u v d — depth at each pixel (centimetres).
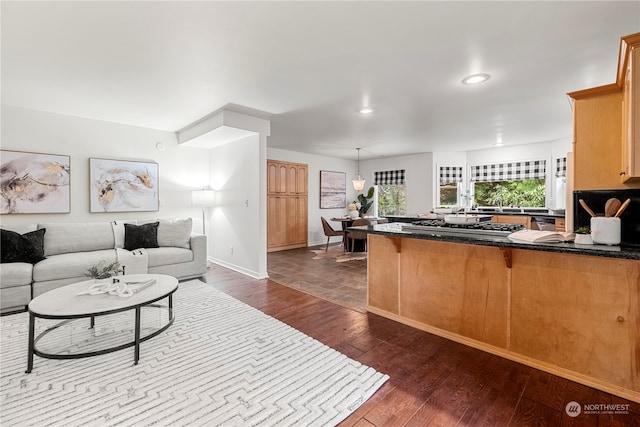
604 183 208
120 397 171
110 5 174
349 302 336
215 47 224
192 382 186
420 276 267
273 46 224
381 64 255
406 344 238
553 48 229
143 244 399
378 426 151
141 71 266
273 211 669
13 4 172
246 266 457
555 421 154
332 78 283
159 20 190
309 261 560
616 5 177
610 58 245
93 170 418
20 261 314
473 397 173
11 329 259
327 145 639
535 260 204
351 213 687
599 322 181
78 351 223
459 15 187
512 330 216
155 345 234
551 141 588
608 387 178
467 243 215
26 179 369
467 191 714
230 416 157
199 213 529
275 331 260
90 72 268
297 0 171
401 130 498
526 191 639
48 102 349
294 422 153
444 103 357
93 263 334
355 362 210
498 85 303
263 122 421
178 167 505
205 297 347
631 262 171
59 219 396
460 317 242
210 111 386
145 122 439
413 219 514
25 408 162
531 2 174
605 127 206
